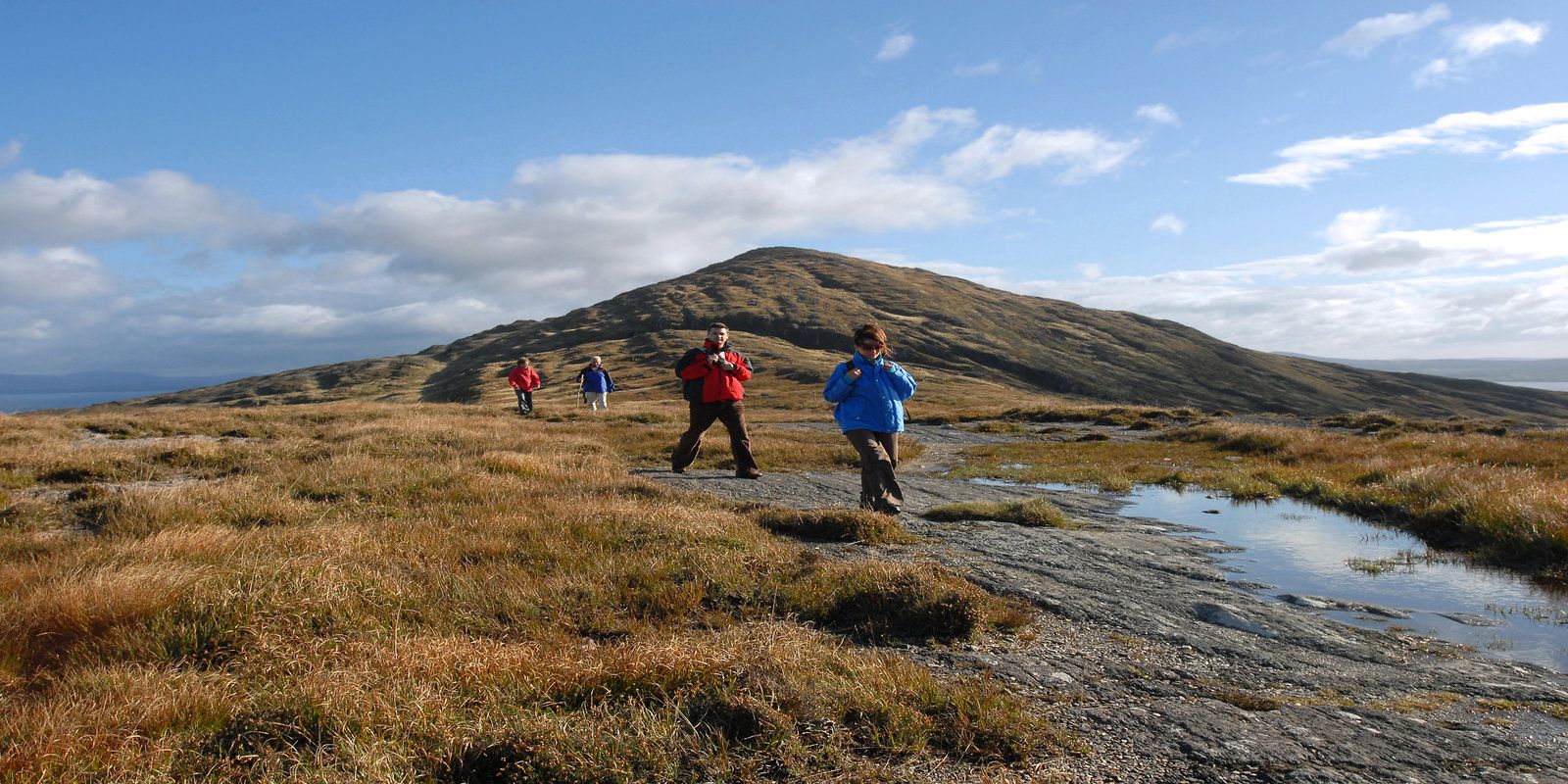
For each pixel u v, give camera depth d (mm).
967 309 147125
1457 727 4082
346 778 3039
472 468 12008
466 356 141375
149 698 3654
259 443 16109
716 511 9203
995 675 4578
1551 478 12047
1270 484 13773
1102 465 17547
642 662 4074
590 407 31781
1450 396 155500
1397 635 5832
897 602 5484
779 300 138000
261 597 4902
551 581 5957
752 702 3643
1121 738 3777
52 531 8219
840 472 15156
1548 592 7121
